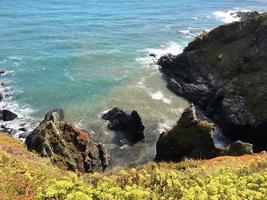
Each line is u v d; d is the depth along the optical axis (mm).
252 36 69875
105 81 72375
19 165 19250
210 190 15820
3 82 69812
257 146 55562
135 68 79312
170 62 78000
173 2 150125
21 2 136375
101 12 128125
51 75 74375
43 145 40625
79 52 87562
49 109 61812
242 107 57969
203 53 74125
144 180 15625
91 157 46062
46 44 92500
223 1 155875
